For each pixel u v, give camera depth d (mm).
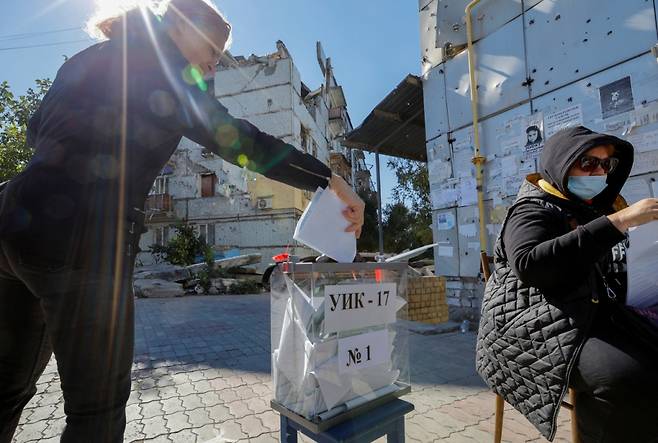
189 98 1069
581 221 1482
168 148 1163
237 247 19031
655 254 1336
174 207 19875
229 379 3166
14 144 13906
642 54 3285
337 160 24641
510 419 2383
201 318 6430
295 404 1350
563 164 1479
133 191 1054
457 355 3732
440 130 5160
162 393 2855
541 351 1349
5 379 1181
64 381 980
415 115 6098
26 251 906
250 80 19766
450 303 5016
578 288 1320
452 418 2398
